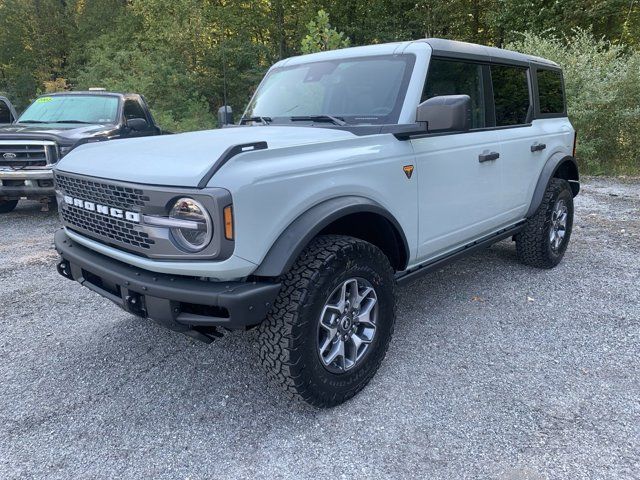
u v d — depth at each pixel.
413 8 22.25
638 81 11.26
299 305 2.57
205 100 17.50
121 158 2.88
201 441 2.64
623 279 4.93
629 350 3.52
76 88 19.38
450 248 3.98
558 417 2.78
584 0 17.05
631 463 2.42
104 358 3.51
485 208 4.17
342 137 3.06
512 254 5.82
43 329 3.96
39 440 2.66
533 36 13.28
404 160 3.25
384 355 3.16
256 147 2.54
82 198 3.01
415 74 3.47
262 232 2.47
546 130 5.02
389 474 2.38
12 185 7.20
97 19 23.56
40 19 24.36
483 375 3.22
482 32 22.77
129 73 17.11
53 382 3.21
